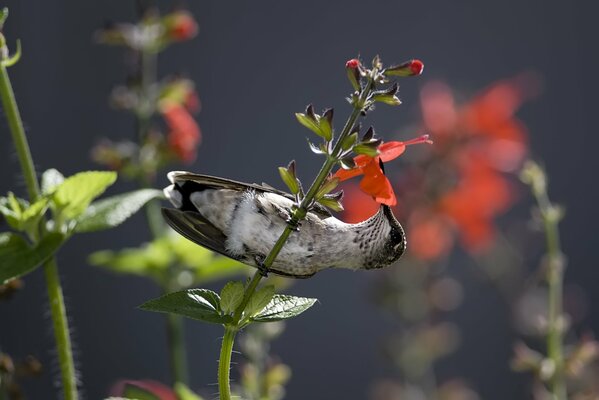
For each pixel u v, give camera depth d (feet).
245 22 48.67
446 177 31.45
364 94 14.99
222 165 47.57
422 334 31.73
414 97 48.62
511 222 46.37
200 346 44.62
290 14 49.44
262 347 22.99
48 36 44.47
